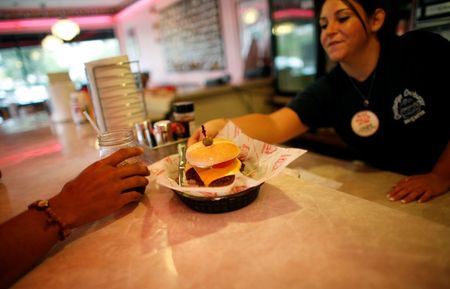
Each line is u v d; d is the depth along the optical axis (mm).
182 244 500
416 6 1443
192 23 4160
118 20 6781
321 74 2271
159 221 581
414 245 439
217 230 530
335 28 1004
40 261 500
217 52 3811
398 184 922
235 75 3588
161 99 2484
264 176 601
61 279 451
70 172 919
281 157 627
